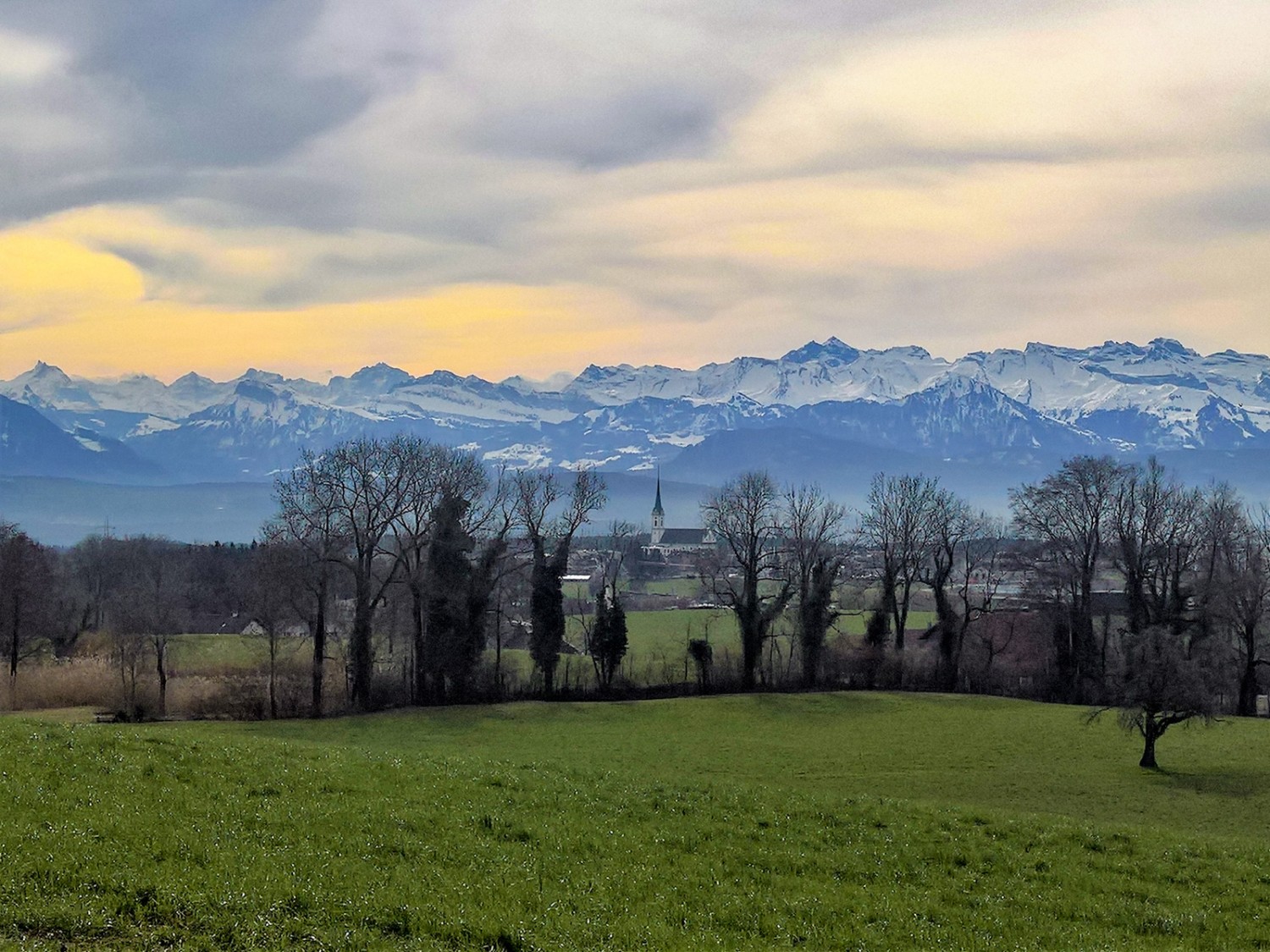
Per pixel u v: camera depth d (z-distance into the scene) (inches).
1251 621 3836.1
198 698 3476.9
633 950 951.0
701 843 1289.4
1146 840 1427.2
